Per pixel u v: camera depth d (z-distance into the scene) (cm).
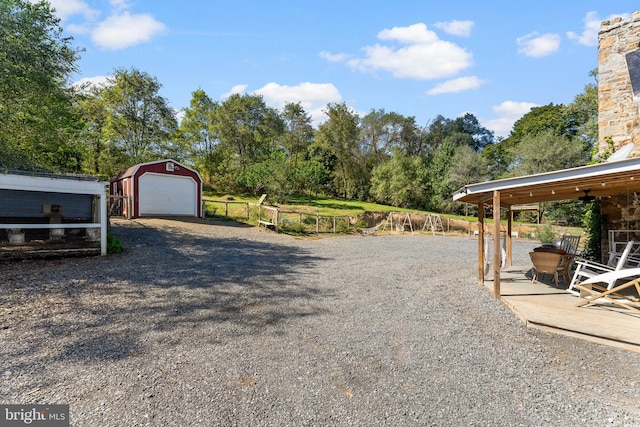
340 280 685
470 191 577
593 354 359
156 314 443
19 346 337
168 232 1191
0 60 855
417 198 3092
